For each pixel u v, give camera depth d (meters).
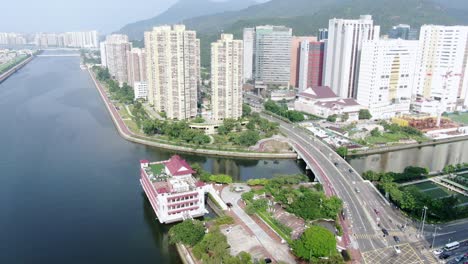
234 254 199.62
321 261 176.62
